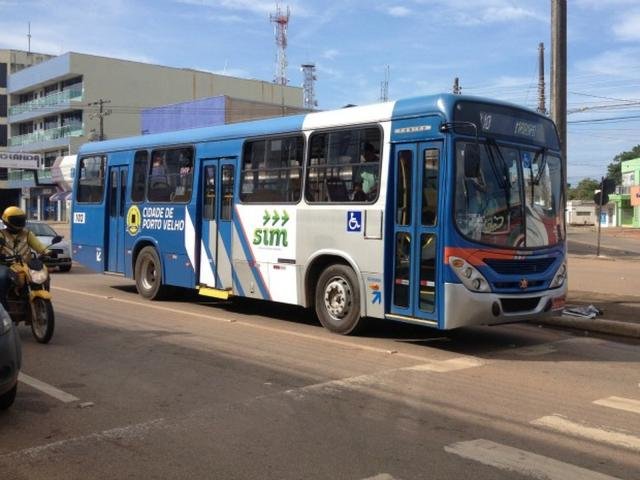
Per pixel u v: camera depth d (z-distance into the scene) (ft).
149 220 43.24
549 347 30.68
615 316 37.35
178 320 35.27
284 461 15.57
